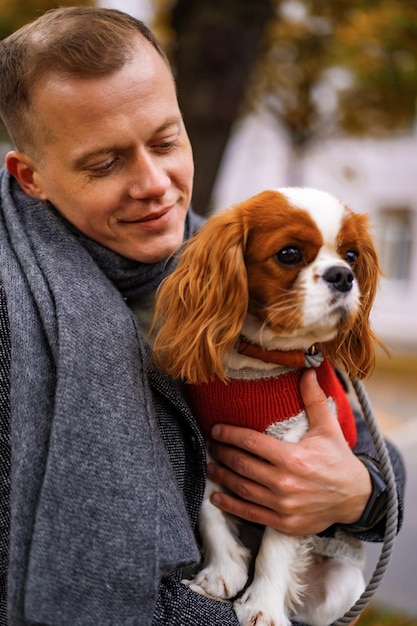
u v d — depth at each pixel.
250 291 1.70
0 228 1.64
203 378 1.68
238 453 1.74
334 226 1.67
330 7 6.34
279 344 1.71
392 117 9.00
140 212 1.62
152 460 1.41
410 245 15.80
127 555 1.30
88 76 1.50
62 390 1.36
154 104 1.57
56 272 1.52
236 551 1.77
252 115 9.32
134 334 1.53
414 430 7.48
